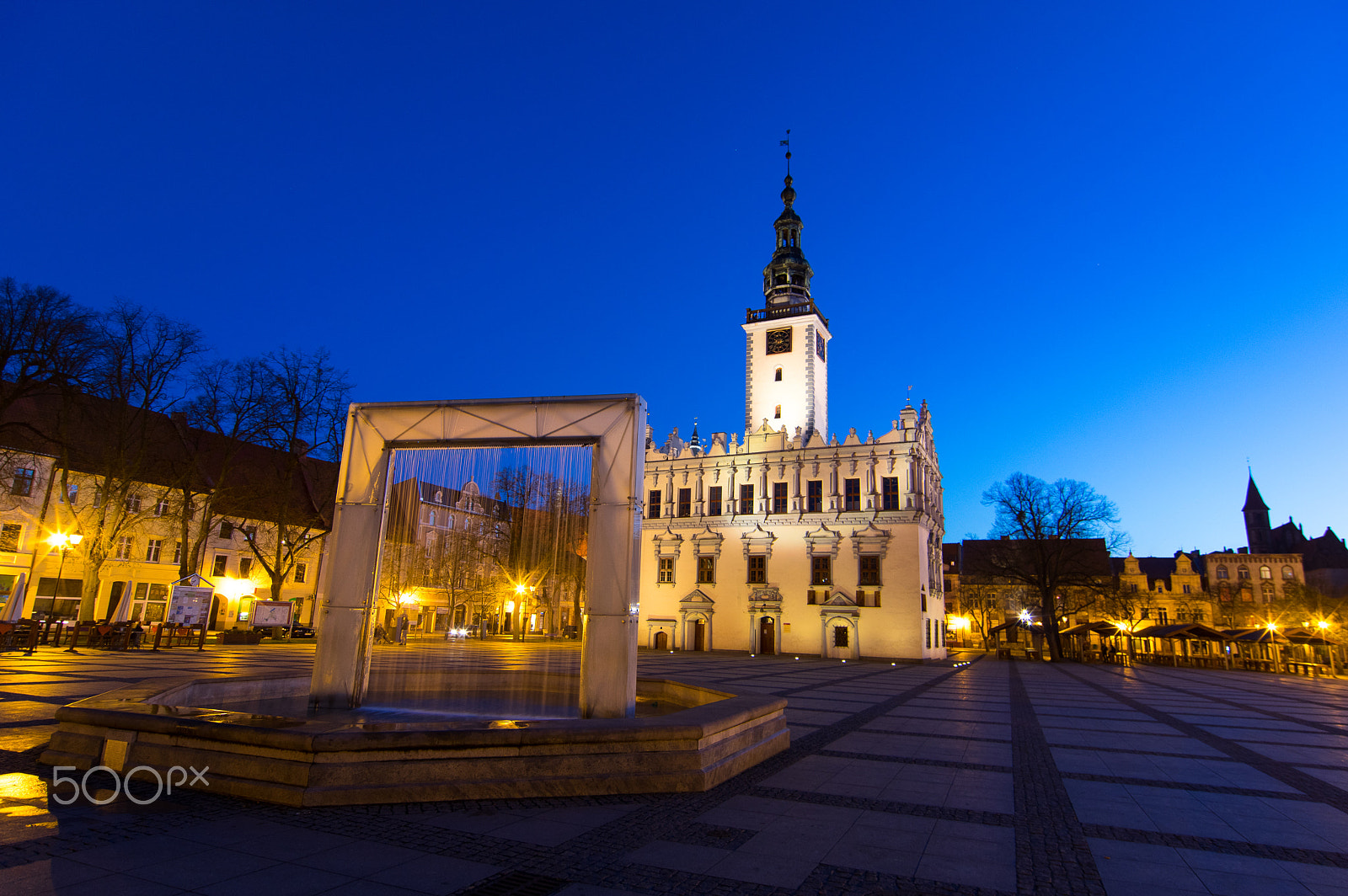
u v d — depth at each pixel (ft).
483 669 71.15
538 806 25.72
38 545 143.33
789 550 170.91
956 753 41.19
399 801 25.26
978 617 320.09
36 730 36.19
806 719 54.75
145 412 128.77
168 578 164.55
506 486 51.39
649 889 18.66
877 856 21.98
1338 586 342.44
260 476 173.37
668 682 51.13
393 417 42.50
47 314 112.68
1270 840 24.72
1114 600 245.45
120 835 21.43
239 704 41.55
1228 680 123.65
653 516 187.73
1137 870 21.42
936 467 188.65
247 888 17.88
